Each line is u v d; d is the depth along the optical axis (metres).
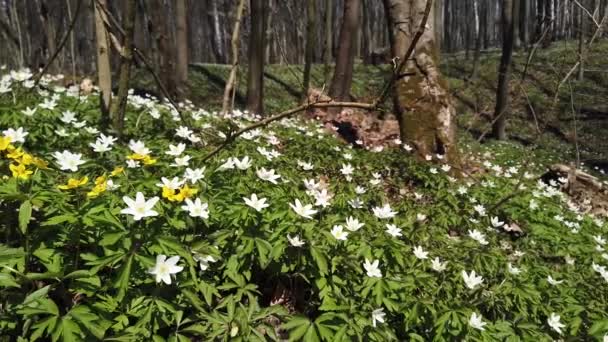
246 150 5.47
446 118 7.67
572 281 4.13
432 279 3.38
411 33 7.63
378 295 2.83
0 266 2.27
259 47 14.31
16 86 5.99
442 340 2.86
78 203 2.66
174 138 5.38
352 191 5.25
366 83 25.09
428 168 7.06
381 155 7.34
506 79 17.70
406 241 4.15
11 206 2.66
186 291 2.48
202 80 21.86
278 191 3.85
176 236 2.78
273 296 3.12
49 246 2.50
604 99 22.42
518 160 14.55
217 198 3.19
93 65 23.67
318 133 8.33
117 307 2.40
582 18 12.09
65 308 2.51
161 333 2.53
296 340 2.61
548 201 6.80
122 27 4.44
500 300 3.46
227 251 2.91
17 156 2.69
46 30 15.58
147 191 3.09
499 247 4.96
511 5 16.72
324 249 2.95
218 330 2.44
